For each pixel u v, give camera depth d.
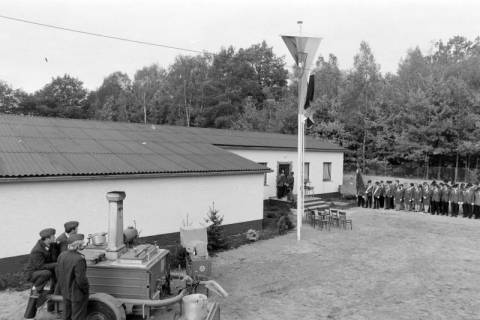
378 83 49.31
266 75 73.50
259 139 25.33
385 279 11.03
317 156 27.42
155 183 13.52
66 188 11.51
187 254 10.49
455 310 8.84
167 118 64.19
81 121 17.95
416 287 10.38
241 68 66.31
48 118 16.94
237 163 16.95
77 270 6.64
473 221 20.72
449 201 22.45
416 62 52.19
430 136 39.97
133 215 12.98
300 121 16.23
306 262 12.67
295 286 10.37
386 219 21.19
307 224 19.50
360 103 46.09
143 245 8.34
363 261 12.88
